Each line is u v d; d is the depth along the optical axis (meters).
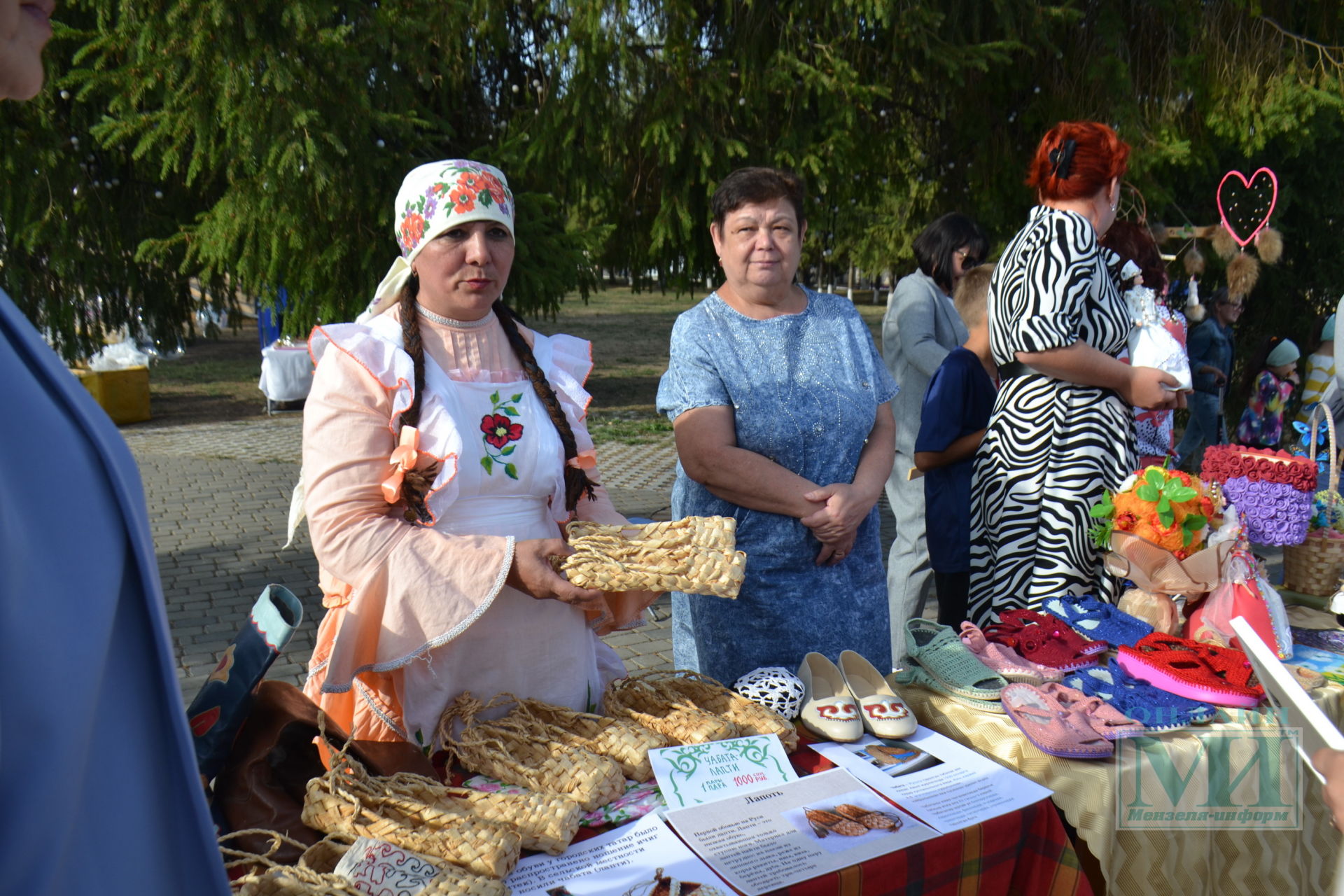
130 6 5.49
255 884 1.16
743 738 1.63
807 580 2.26
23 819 0.65
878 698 1.80
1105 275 2.40
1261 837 1.75
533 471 1.80
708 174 7.18
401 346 1.71
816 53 7.03
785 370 2.26
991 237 8.27
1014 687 1.82
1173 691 1.86
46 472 0.70
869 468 2.30
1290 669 2.01
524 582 1.63
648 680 1.85
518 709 1.67
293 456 9.16
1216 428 7.47
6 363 0.71
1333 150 8.90
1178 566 2.15
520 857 1.34
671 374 2.34
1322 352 6.18
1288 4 7.62
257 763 1.46
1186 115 7.78
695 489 2.38
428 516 1.67
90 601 0.70
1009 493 2.49
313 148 5.59
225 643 4.56
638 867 1.32
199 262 6.61
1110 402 2.41
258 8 5.43
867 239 12.41
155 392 13.26
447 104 7.98
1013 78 7.41
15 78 0.78
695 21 7.02
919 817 1.48
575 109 6.88
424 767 1.52
